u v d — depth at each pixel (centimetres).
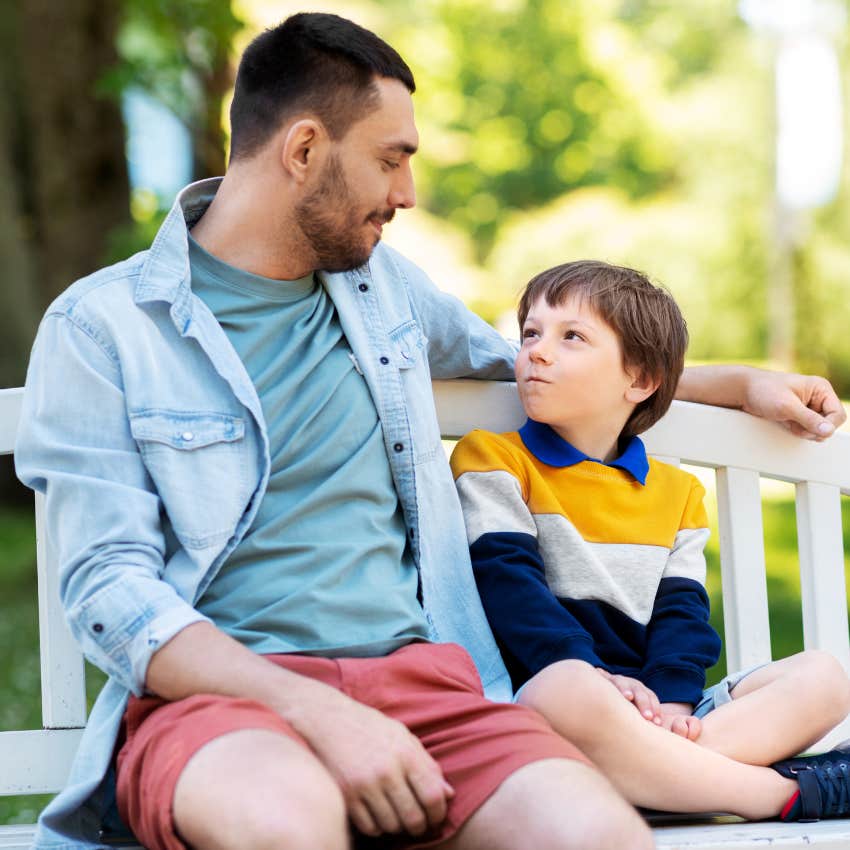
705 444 311
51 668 268
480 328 307
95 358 240
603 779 200
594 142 2138
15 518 923
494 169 2114
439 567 267
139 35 916
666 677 270
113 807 232
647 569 285
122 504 229
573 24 2092
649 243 2112
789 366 2214
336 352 260
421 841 204
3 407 275
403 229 1955
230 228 256
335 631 238
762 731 254
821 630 312
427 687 231
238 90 260
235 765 187
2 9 892
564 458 289
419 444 269
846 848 229
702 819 250
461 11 1998
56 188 890
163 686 214
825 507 315
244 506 240
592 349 287
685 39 2283
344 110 248
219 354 244
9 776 267
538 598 266
